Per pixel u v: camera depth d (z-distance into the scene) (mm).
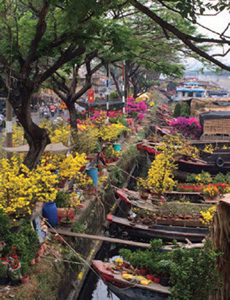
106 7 5840
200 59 12805
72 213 11398
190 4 3883
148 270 9266
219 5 3848
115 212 17203
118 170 18656
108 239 11180
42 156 12195
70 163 11805
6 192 9078
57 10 9242
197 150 23703
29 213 8953
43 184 9609
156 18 3783
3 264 7512
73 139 16328
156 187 16750
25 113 8992
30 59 8523
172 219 13953
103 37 9312
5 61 8102
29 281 7863
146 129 34938
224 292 7398
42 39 9078
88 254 12359
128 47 8773
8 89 8367
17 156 12594
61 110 34156
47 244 9719
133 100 37562
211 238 7301
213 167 22453
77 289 10070
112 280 9312
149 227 13914
